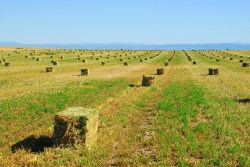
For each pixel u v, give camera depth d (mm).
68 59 83688
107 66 63562
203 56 104312
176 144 14453
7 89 30797
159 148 14078
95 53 116375
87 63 71250
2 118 18875
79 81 38062
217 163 12562
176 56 104062
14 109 21328
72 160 12648
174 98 26297
